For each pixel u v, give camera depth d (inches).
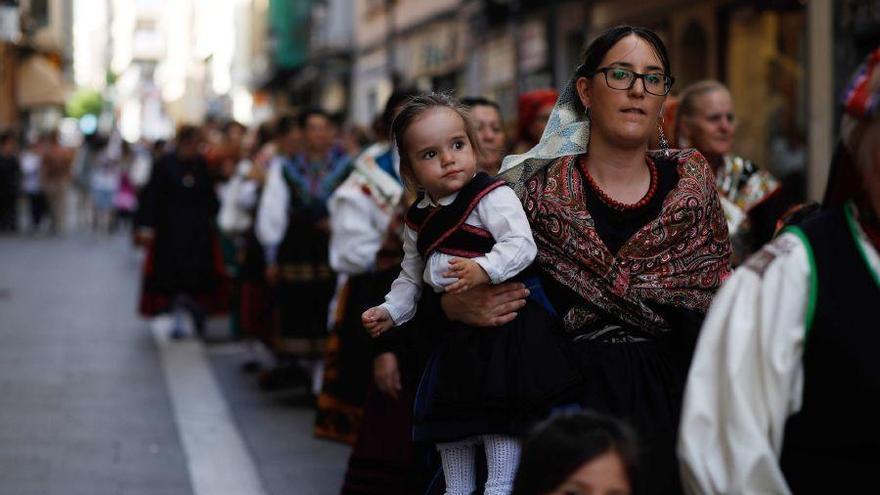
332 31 1266.0
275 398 330.6
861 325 93.4
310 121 318.0
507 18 781.3
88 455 259.6
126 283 630.5
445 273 123.2
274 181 323.0
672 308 124.8
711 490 94.4
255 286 359.3
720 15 514.3
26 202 1190.9
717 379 96.6
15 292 579.5
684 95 197.8
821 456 96.0
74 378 352.8
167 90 2945.4
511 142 273.0
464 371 127.0
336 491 233.8
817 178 421.4
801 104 447.2
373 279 201.9
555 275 126.3
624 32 128.3
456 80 909.2
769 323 94.7
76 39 2349.9
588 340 126.0
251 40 2025.1
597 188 127.6
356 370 240.8
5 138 1003.3
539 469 84.5
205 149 514.6
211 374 367.2
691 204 126.3
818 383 95.3
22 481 235.9
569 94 132.7
